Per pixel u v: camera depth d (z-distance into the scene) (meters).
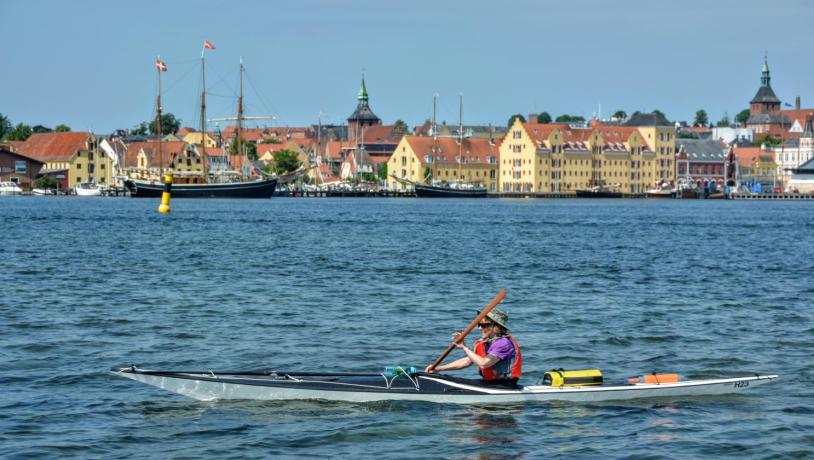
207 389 23.45
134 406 23.81
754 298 44.66
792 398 25.22
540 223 124.12
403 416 22.97
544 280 52.03
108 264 58.06
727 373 28.50
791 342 33.06
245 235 90.19
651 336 34.00
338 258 64.69
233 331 34.28
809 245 84.88
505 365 24.09
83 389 25.47
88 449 20.89
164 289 45.72
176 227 103.62
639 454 20.97
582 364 29.56
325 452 20.86
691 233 104.19
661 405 24.27
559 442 21.59
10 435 21.73
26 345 31.19
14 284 46.81
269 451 20.88
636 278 53.66
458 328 35.56
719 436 22.09
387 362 29.69
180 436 21.69
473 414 23.20
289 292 45.12
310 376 24.16
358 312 39.06
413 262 62.22
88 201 196.62
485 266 60.00
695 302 43.09
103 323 35.56
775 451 21.20
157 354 30.22
